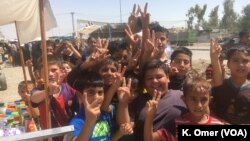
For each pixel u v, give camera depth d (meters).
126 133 1.06
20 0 1.41
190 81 1.06
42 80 1.21
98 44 1.19
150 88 1.14
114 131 1.10
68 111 1.22
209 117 1.07
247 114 1.17
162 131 1.06
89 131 0.90
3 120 1.64
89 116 0.90
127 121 1.07
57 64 1.25
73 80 1.14
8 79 5.57
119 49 1.47
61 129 0.73
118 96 1.09
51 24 1.71
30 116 1.53
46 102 1.07
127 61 1.36
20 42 1.79
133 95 1.19
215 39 1.29
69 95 1.23
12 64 8.05
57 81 1.21
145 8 1.38
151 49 1.33
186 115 1.07
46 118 1.11
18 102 2.08
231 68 1.21
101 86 0.99
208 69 1.31
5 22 1.44
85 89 0.98
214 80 1.25
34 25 1.73
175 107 1.11
